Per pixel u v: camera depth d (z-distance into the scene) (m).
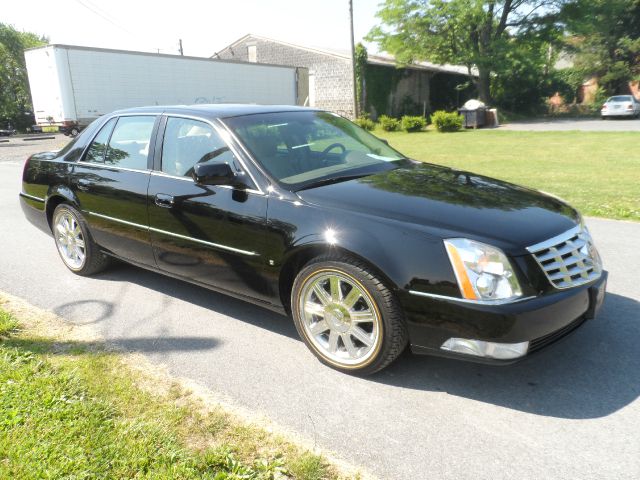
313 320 3.37
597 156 14.16
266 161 3.62
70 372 3.19
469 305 2.72
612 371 3.14
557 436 2.59
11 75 48.88
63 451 2.45
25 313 4.16
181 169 3.98
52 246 6.17
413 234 2.88
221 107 4.27
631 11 39.41
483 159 14.24
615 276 4.68
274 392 3.04
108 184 4.44
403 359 3.39
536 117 36.19
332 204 3.20
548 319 2.75
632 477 2.30
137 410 2.83
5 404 2.82
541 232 2.93
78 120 19.05
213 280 3.88
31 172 5.43
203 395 3.00
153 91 20.91
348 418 2.78
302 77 33.84
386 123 26.86
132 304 4.36
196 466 2.38
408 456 2.48
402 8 31.53
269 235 3.36
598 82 42.03
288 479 2.33
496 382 3.08
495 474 2.35
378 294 2.94
